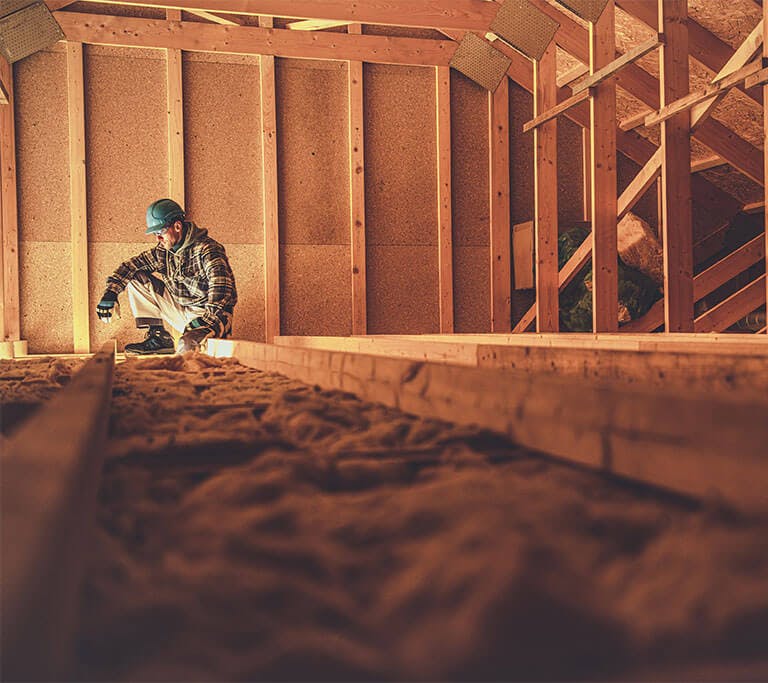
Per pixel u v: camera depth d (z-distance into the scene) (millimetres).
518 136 5660
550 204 4785
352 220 5344
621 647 364
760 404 601
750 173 5012
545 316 4758
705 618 388
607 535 556
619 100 5477
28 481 442
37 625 288
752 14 4246
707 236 5801
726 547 489
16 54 4777
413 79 5469
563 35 4770
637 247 5109
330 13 4855
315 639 375
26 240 4949
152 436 1041
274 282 5234
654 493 681
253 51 5129
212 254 4309
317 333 5367
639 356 1369
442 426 1014
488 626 376
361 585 469
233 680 336
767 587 421
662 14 3758
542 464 811
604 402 770
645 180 4609
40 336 4980
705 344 2125
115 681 336
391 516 604
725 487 613
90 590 440
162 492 729
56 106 4961
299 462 795
